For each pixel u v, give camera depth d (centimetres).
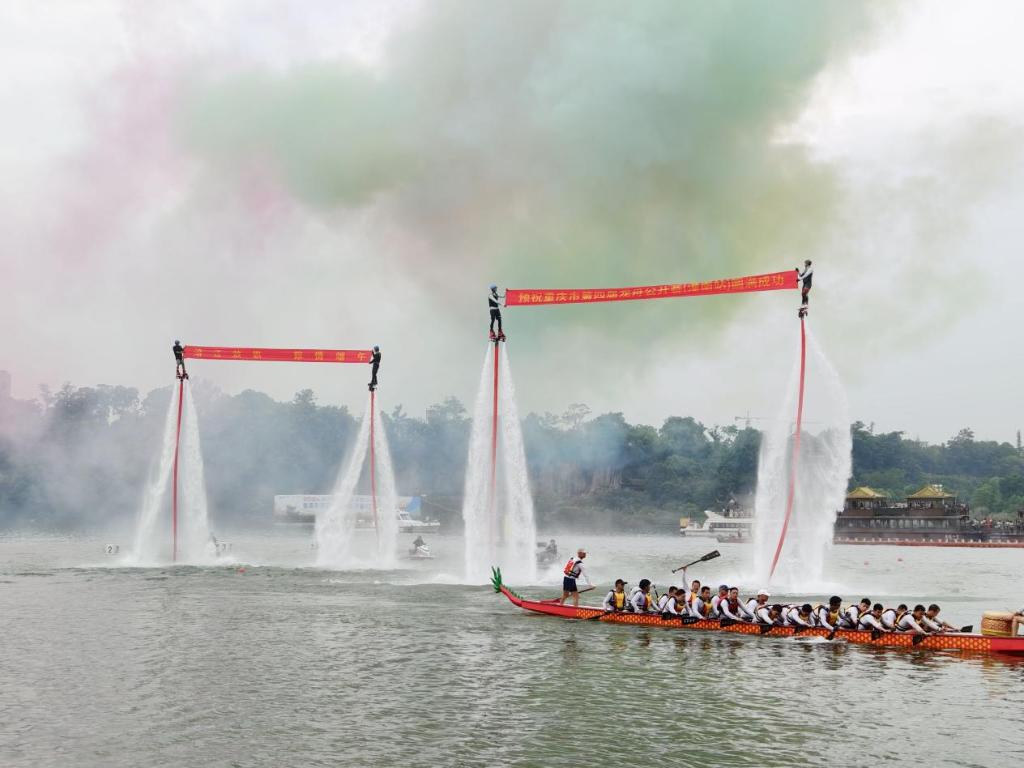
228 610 4322
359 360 6912
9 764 1958
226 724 2264
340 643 3412
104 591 5141
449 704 2472
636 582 6084
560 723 2292
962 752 2081
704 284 4997
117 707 2430
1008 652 3222
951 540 17400
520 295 5331
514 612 4272
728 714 2389
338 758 2003
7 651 3234
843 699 2567
